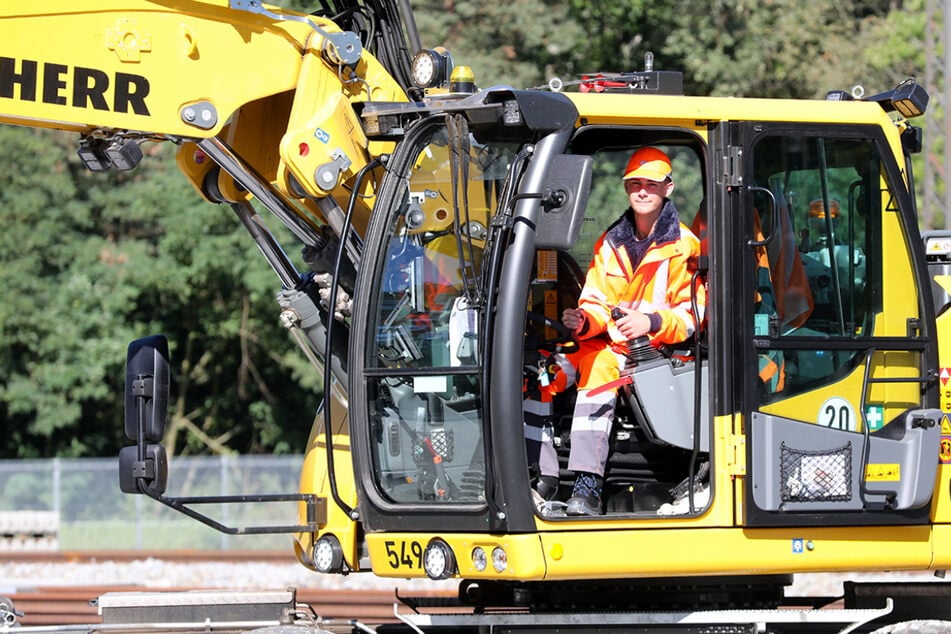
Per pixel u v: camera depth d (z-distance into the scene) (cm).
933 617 2078
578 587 1973
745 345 1800
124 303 7438
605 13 6325
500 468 1711
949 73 4088
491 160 1777
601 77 1931
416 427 1822
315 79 1919
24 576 4188
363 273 1839
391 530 1827
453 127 1736
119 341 7538
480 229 1778
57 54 1811
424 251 1816
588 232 2086
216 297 7819
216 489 6831
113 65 1831
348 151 1919
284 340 7838
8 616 2042
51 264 7531
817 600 2155
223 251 7200
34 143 7350
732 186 1808
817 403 1848
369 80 1967
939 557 1902
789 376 1842
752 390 1798
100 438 8331
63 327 7406
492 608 2144
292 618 1998
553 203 1705
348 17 2095
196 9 1864
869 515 1856
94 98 1823
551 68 6462
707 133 1823
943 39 4153
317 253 2031
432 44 6325
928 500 1873
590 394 1834
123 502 6644
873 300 1884
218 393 8456
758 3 6172
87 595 3572
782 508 1809
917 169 5606
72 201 7600
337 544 1970
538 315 1881
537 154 1717
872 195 1895
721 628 1889
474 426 1784
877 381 1877
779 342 1819
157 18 1847
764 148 1848
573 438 1836
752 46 6128
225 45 1880
